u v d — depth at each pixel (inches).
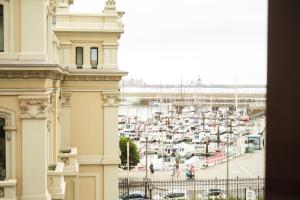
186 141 4559.5
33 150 687.7
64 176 971.9
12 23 674.8
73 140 1185.4
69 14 1192.2
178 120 6225.4
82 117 1186.6
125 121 5964.6
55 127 907.4
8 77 669.3
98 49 1197.7
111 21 1206.3
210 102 7495.1
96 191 1187.3
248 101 6505.9
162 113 6865.2
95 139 1192.2
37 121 686.5
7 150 683.4
